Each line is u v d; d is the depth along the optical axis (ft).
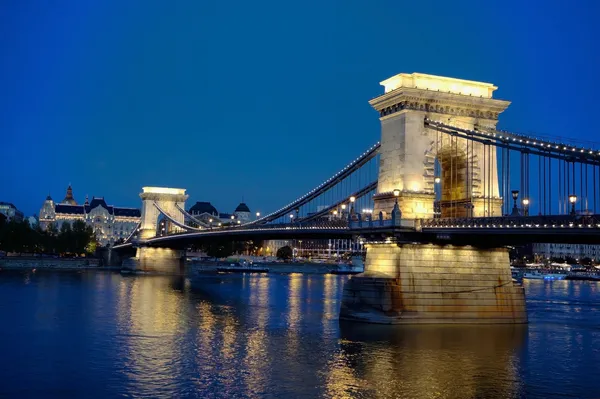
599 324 212.84
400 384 129.70
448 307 193.57
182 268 581.94
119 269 615.98
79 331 189.47
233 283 442.50
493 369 142.61
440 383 130.82
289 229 260.83
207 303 278.26
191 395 121.60
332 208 256.73
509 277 201.87
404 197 200.03
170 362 147.64
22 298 281.33
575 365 147.43
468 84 211.82
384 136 212.43
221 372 138.41
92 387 126.72
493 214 208.64
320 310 250.57
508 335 181.47
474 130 205.16
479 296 196.75
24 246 604.49
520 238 179.73
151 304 269.23
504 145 179.01
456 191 214.48
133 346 166.40
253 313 238.27
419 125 204.03
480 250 198.80
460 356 153.99
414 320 190.49
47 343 169.99
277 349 161.48
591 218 151.43
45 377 134.00
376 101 213.46
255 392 123.65
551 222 160.15
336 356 153.17
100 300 281.33
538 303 300.81
